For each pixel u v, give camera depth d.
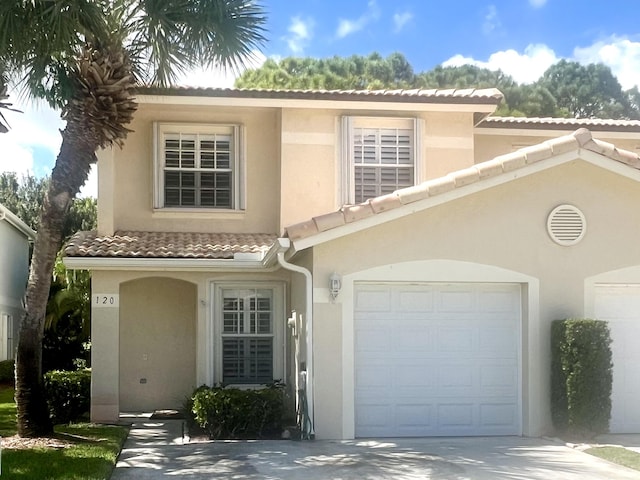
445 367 12.79
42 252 12.02
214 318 15.58
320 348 12.23
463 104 16.22
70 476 9.27
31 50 11.91
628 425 12.98
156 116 16.58
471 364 12.85
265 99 15.91
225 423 12.73
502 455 10.95
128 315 16.55
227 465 10.34
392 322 12.71
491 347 12.91
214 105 16.02
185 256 14.60
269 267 14.72
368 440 12.19
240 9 12.84
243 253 14.78
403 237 12.50
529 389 12.64
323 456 10.88
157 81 13.63
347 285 12.34
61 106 12.73
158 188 16.45
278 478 9.51
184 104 15.95
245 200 16.69
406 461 10.49
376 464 10.30
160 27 12.61
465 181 12.14
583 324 12.05
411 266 12.48
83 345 24.64
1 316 26.75
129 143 16.55
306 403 12.42
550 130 17.89
